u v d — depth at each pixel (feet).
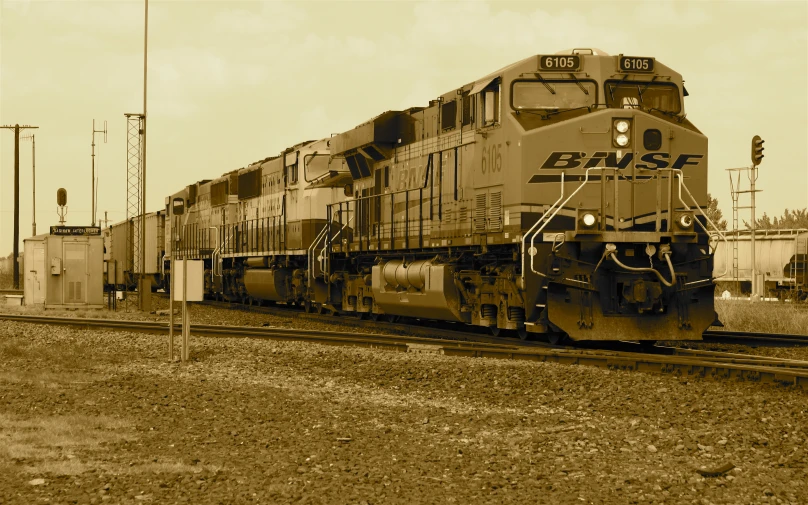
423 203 71.36
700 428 32.48
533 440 30.86
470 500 23.76
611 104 57.11
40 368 51.57
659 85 57.98
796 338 62.49
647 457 28.55
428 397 40.78
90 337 70.79
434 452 29.32
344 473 26.53
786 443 29.96
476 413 36.42
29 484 25.14
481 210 61.57
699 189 57.00
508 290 57.77
